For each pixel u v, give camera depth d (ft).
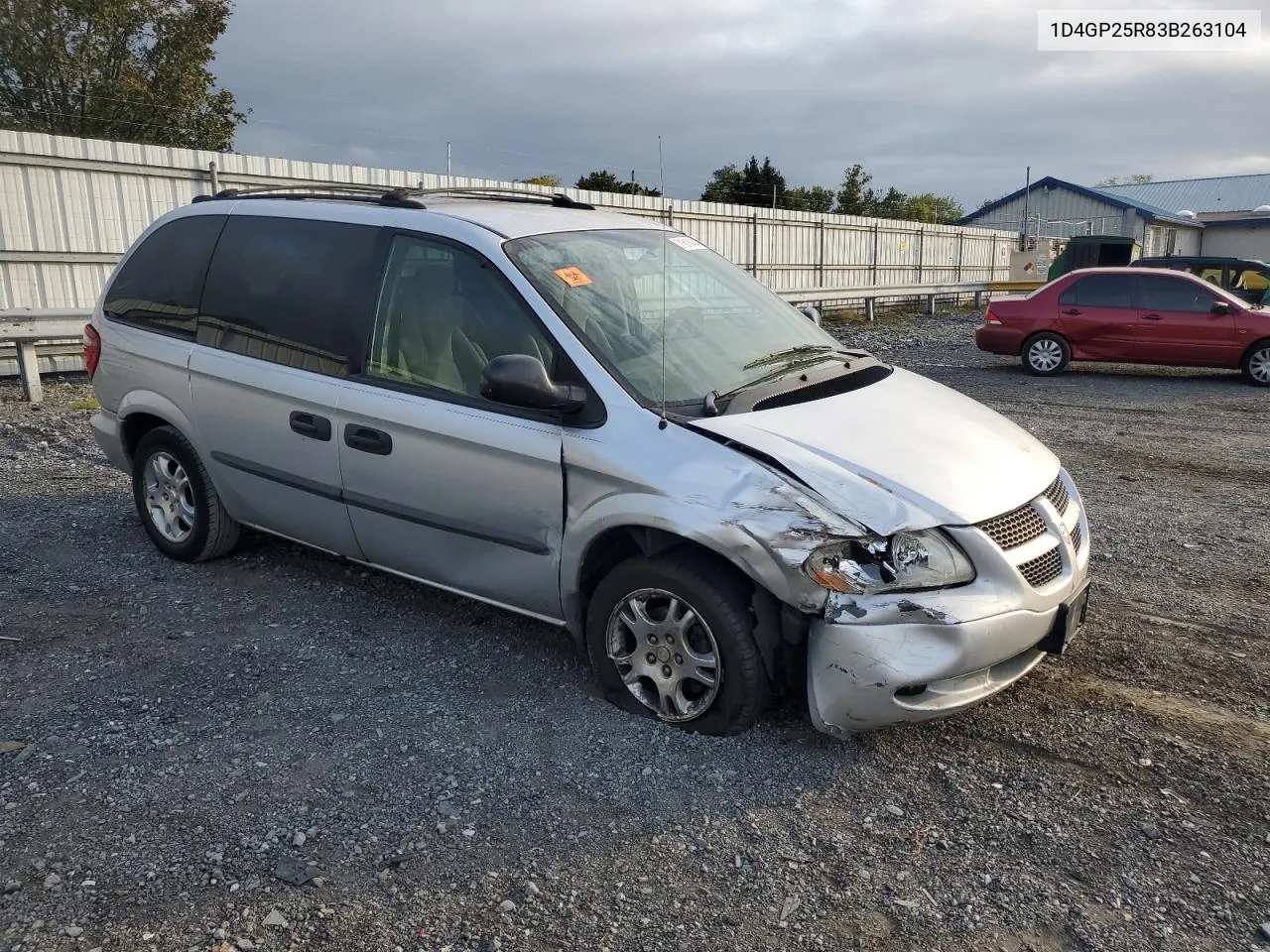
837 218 93.71
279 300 15.19
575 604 12.50
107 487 22.52
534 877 9.36
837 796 10.64
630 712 12.30
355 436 13.85
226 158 45.91
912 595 10.53
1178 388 41.65
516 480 12.38
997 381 43.91
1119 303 44.11
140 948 8.39
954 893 9.15
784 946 8.50
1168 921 8.77
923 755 11.44
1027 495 11.62
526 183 71.15
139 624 15.03
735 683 11.22
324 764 11.23
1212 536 20.02
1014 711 12.48
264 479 15.52
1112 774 11.07
